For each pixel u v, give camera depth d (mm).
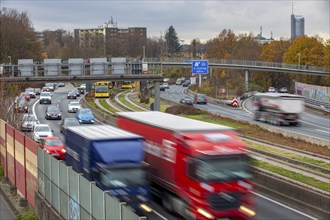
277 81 144125
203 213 19078
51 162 20938
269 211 23234
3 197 27938
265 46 159125
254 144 41312
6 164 31250
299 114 58375
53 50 186500
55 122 61000
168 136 21875
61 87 152250
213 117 62250
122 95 108312
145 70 59281
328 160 34250
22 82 56188
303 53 132500
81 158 22891
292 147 39719
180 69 189750
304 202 23891
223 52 168250
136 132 25781
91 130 24422
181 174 20516
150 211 21406
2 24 130375
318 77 131500
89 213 16547
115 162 20781
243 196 19484
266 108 59812
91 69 58281
